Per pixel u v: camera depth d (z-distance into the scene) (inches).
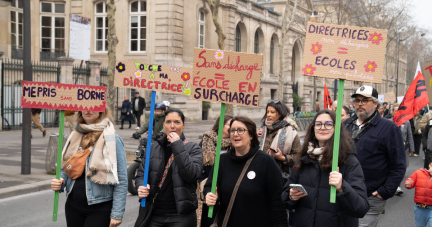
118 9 1081.4
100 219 151.0
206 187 151.5
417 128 620.4
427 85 335.3
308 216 133.9
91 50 1107.9
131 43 1086.4
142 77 182.4
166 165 160.9
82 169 149.6
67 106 156.8
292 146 212.5
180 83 181.3
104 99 155.2
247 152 146.0
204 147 209.9
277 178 143.8
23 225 256.7
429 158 355.9
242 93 152.7
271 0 1705.2
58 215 279.3
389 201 344.2
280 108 216.4
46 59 1061.1
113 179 147.6
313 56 137.2
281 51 957.2
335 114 137.2
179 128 163.6
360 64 133.5
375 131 178.9
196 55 155.9
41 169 410.3
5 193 319.3
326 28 136.4
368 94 178.7
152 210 158.9
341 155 132.1
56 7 1074.7
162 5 1044.5
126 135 749.3
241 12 1384.1
